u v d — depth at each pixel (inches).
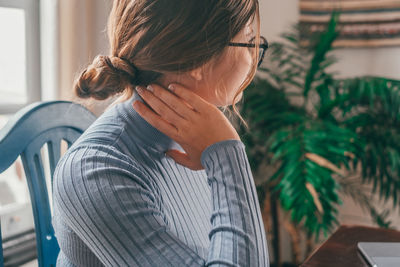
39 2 61.5
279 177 84.9
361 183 85.0
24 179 64.9
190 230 29.3
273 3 91.7
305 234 90.1
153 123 26.6
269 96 83.8
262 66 86.6
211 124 26.5
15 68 62.6
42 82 59.9
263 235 25.2
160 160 28.4
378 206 90.4
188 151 27.1
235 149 26.3
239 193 25.3
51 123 33.3
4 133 29.7
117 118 27.2
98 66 25.3
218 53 25.3
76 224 23.8
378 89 78.4
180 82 26.6
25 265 61.5
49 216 33.7
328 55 93.6
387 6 87.0
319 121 77.2
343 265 32.5
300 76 84.2
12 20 61.6
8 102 62.2
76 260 26.3
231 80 26.8
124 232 22.9
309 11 91.3
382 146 79.7
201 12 24.2
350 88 79.4
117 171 23.9
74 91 26.3
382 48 89.3
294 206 72.0
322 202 73.6
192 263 23.4
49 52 58.2
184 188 30.4
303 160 72.7
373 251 33.9
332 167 73.0
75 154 24.8
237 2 25.0
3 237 59.6
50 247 33.8
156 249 23.3
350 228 41.0
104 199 23.0
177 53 24.6
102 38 62.5
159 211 25.3
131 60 25.4
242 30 25.7
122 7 25.8
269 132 83.2
